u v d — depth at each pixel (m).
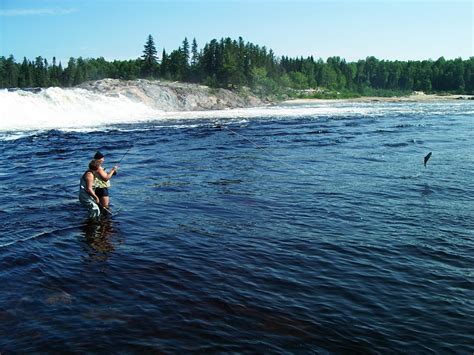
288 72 144.75
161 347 4.98
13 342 5.06
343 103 85.31
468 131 28.78
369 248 8.00
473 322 5.52
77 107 40.31
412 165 16.44
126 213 10.26
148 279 6.70
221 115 44.59
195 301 6.01
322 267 7.16
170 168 15.89
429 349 4.96
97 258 7.55
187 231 8.95
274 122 35.97
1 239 8.50
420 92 148.00
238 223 9.48
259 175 14.61
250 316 5.62
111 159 17.89
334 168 15.88
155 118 40.19
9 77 109.62
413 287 6.47
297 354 4.85
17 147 21.23
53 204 11.07
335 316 5.64
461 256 7.64
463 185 13.06
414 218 9.84
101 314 5.68
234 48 100.94
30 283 6.58
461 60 149.88
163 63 98.88
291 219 9.76
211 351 4.90
